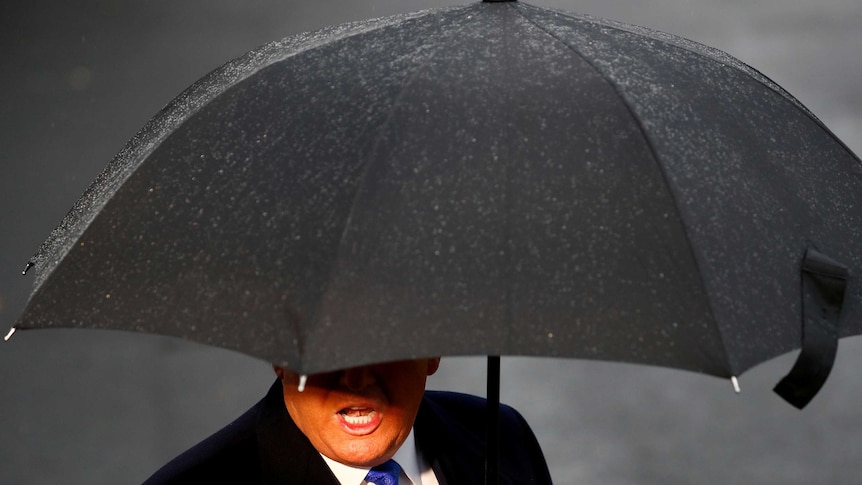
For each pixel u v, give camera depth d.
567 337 4.93
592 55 6.01
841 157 6.77
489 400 7.25
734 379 4.88
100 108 36.81
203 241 5.49
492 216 5.19
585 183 5.31
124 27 44.88
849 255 6.05
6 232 27.98
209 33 44.41
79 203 6.82
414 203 5.21
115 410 20.47
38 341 23.19
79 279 5.77
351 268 5.04
